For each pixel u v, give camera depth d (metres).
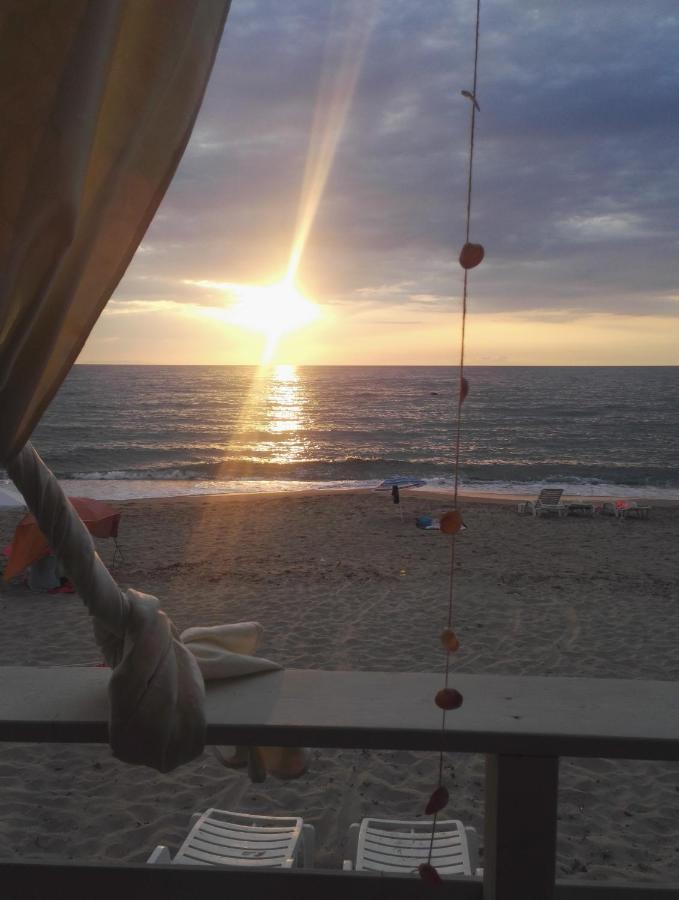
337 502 20.56
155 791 5.12
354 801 5.07
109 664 1.58
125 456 38.41
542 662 8.09
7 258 1.15
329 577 11.79
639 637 8.89
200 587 11.20
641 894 1.60
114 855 4.43
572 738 1.37
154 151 1.32
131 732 1.40
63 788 5.14
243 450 42.28
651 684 1.59
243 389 107.62
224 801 5.03
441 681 1.61
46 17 1.07
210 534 15.79
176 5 1.23
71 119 1.10
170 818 4.81
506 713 1.46
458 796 5.14
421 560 13.25
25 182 1.12
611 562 13.38
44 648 8.48
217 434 51.44
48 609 10.03
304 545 14.64
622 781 5.32
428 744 1.40
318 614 9.75
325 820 4.84
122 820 4.78
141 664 1.43
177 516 18.11
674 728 1.40
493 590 11.05
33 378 1.25
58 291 1.24
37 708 1.51
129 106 1.25
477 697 1.53
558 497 19.19
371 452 42.47
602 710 1.47
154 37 1.23
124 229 1.33
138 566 12.65
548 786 1.41
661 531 16.73
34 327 1.24
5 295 1.16
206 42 1.33
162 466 34.00
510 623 9.41
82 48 1.08
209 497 22.05
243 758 1.75
